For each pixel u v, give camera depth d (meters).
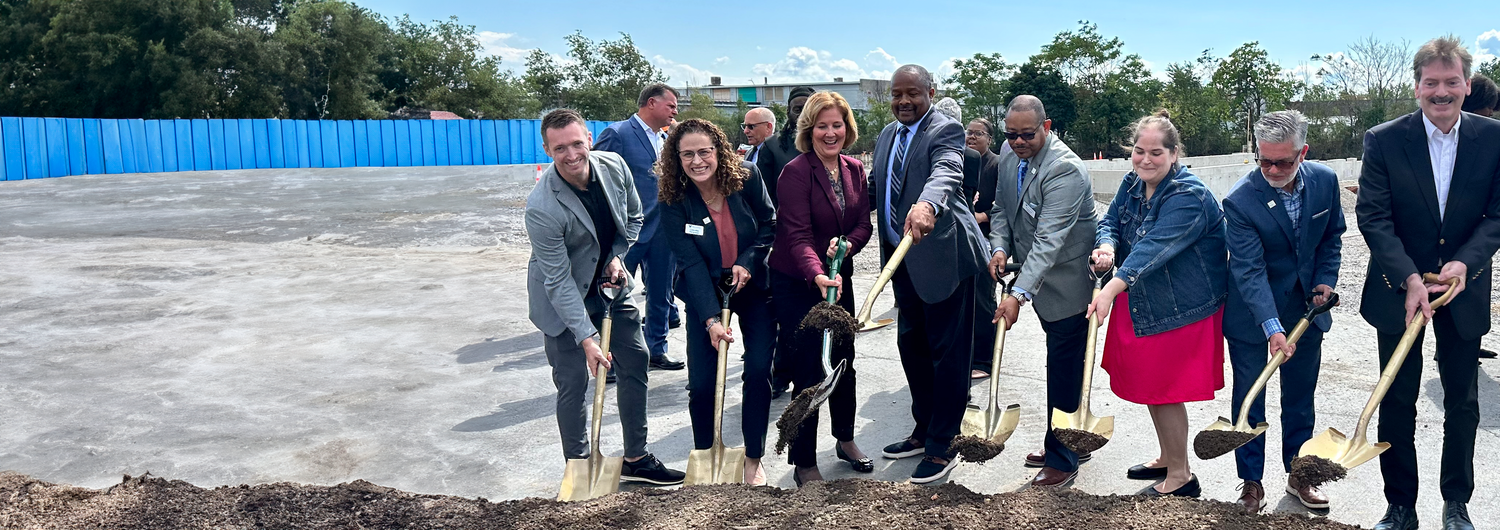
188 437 5.02
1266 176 3.50
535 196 3.77
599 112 66.75
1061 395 4.01
